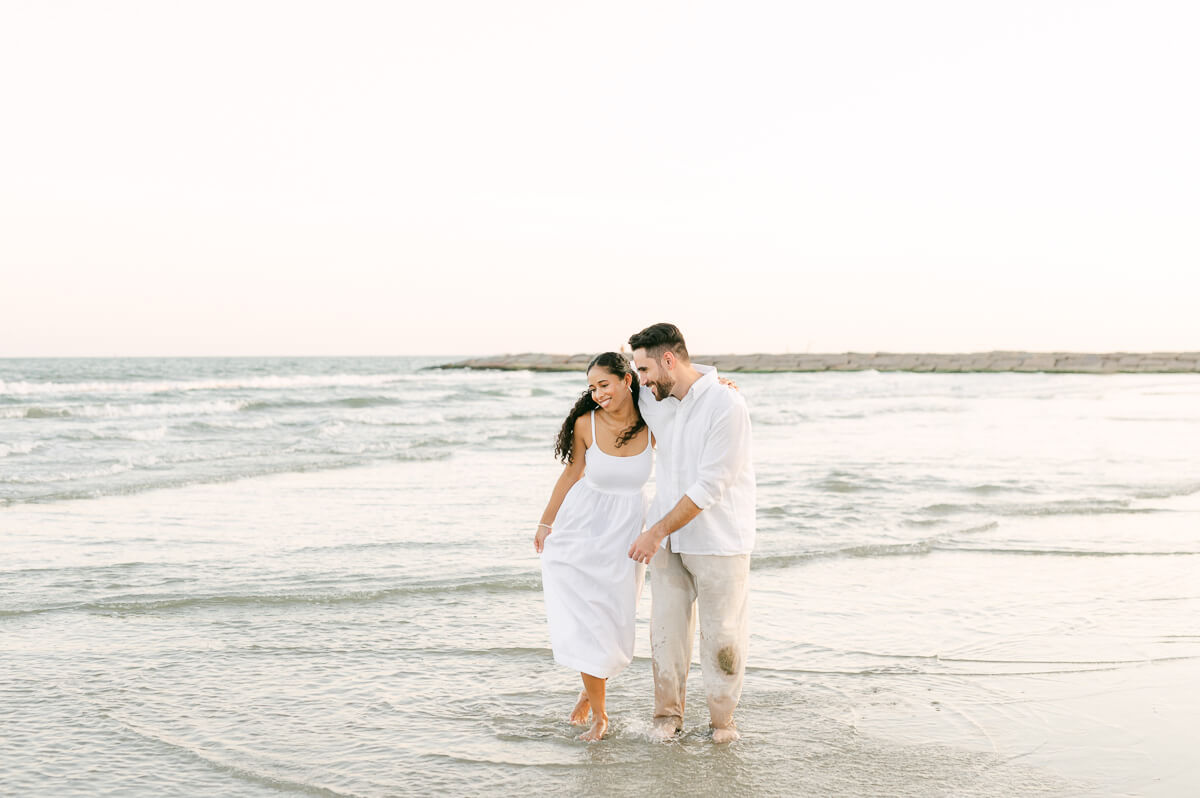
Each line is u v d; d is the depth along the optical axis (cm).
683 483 364
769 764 346
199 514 857
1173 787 325
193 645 484
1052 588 611
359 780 330
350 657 470
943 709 403
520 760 350
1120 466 1245
